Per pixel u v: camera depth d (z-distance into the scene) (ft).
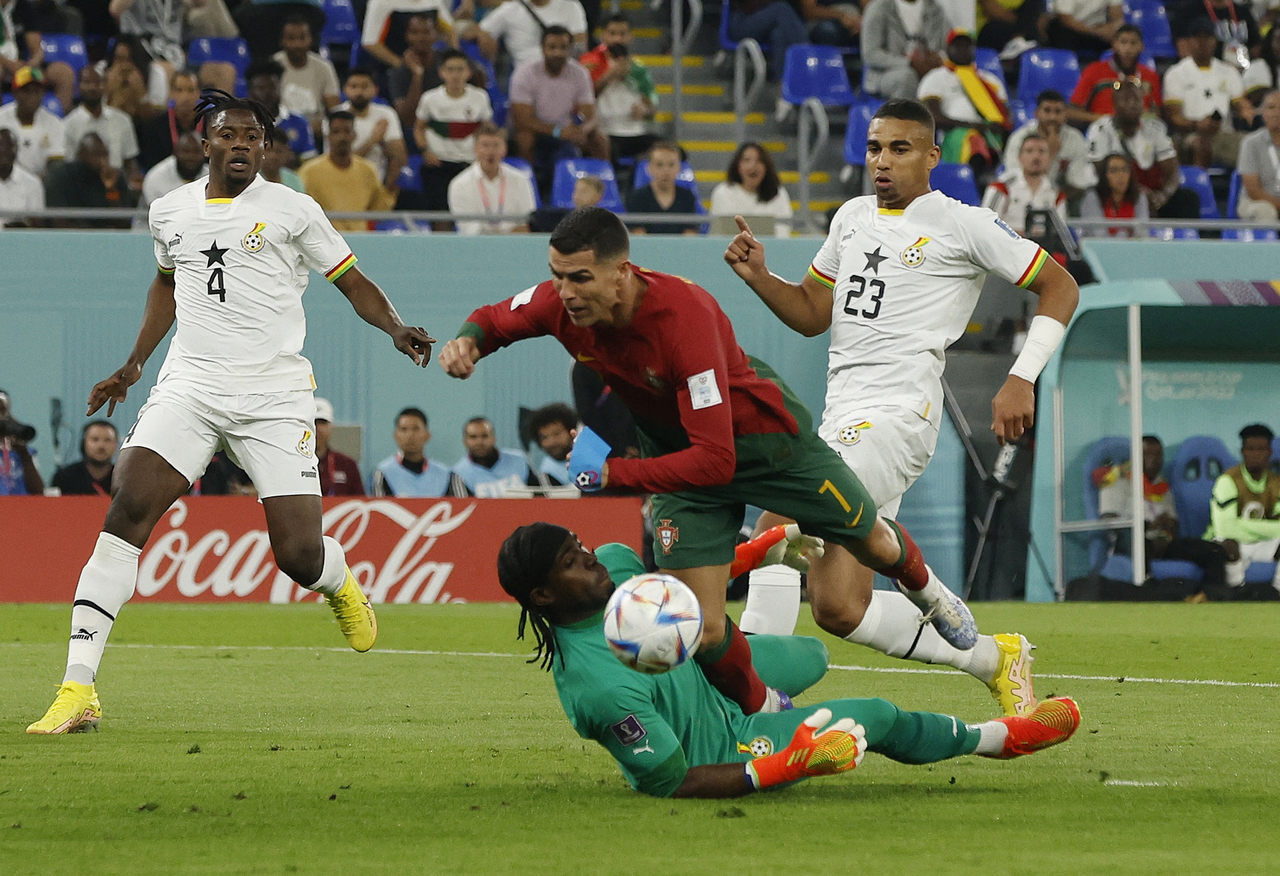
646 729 49.06
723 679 53.26
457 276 166.50
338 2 212.64
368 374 165.27
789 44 221.46
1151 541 166.50
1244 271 178.81
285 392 73.87
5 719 73.00
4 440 160.35
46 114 180.34
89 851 42.27
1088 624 134.10
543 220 169.48
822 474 55.88
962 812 48.16
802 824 45.98
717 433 51.37
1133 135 198.18
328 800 50.26
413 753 61.87
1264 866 40.22
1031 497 167.43
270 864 40.50
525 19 210.79
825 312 72.54
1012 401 66.23
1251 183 203.62
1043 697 84.69
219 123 72.59
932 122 71.10
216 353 72.59
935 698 83.71
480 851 42.06
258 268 72.95
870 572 65.51
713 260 169.78
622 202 196.13
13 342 162.30
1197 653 110.52
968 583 166.81
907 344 70.23
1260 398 172.96
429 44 194.29
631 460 51.57
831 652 110.73
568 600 49.19
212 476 158.71
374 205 180.96
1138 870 39.63
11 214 162.20
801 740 49.70
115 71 182.70
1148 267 177.27
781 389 55.88
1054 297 68.28
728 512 57.06
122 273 163.84
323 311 164.76
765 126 222.07
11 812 48.21
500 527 155.02
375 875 39.14
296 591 150.71
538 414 165.58
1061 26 226.58
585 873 39.27
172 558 148.25
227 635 123.34
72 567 151.02
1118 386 164.66
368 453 165.37
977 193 199.31
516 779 55.06
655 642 47.09
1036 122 194.59
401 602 153.07
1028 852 41.96
